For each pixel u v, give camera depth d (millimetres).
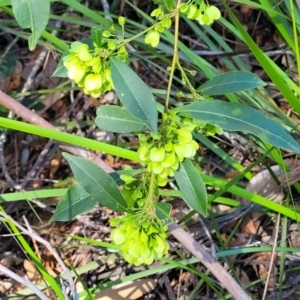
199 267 633
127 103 318
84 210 393
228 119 345
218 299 602
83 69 324
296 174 620
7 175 672
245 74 381
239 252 562
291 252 611
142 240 326
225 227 652
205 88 389
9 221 460
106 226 689
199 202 355
